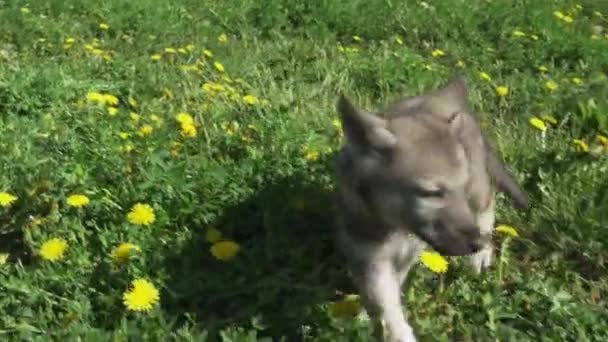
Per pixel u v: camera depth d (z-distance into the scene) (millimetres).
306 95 2961
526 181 2455
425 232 1896
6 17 3453
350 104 1939
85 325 1921
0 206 2193
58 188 2213
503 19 3951
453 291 2107
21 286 1992
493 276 2182
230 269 2096
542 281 2152
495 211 2357
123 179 2262
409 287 2125
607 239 2258
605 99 2928
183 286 2035
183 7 3912
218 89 2848
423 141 1921
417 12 3959
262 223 2229
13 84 2725
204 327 1974
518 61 3508
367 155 1934
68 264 2045
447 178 1892
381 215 1932
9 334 1925
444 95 2148
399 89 3119
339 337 1949
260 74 3125
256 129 2557
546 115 2871
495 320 2049
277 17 3828
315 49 3430
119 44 3395
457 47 3660
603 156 2529
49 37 3324
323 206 2273
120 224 2158
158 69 3057
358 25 3828
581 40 3732
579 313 2062
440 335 1999
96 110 2619
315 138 2543
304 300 2031
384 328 1947
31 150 2408
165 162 2324
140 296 1944
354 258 1987
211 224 2215
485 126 2799
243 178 2326
